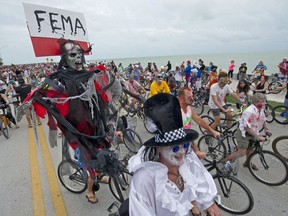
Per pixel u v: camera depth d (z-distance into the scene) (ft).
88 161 6.89
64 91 6.65
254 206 9.75
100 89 7.85
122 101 10.23
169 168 4.38
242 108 14.24
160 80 18.57
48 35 7.75
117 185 8.31
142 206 3.71
